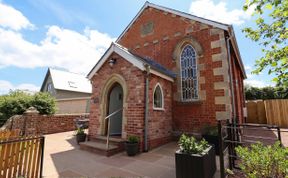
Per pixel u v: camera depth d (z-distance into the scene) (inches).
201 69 327.0
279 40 140.2
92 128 314.0
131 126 262.5
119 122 337.4
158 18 422.9
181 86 349.7
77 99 805.9
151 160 215.0
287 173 107.1
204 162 139.9
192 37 350.0
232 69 366.6
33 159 161.6
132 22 476.1
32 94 522.0
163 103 313.9
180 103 338.6
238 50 370.0
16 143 149.6
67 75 1023.0
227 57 314.0
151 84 281.4
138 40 450.3
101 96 313.7
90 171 181.3
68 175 171.3
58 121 440.8
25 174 153.3
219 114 295.1
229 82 306.5
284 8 124.0
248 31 155.9
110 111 319.3
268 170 113.4
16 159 148.8
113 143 263.1
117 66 300.2
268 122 538.9
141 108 256.4
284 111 518.0
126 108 274.8
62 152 255.3
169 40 389.7
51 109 473.4
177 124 335.6
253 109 577.3
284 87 135.6
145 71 267.7
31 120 348.2
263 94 726.5
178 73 357.1
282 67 130.3
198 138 304.8
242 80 567.8
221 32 316.5
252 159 119.9
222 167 148.4
